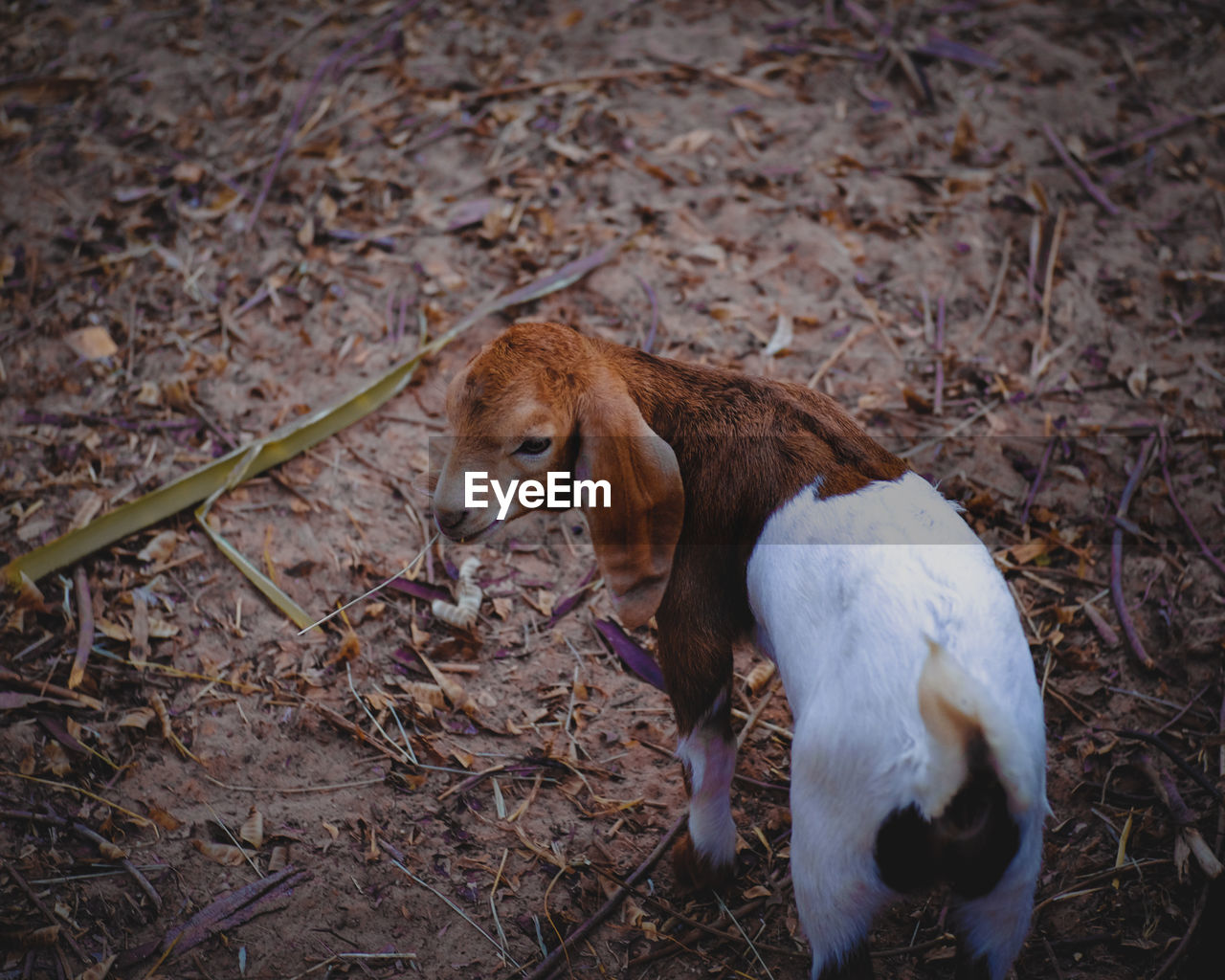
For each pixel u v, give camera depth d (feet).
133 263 4.57
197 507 3.93
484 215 4.70
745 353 4.30
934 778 2.48
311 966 3.11
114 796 3.37
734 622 2.99
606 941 3.16
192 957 3.11
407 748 3.49
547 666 3.66
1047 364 4.30
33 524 3.88
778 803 3.39
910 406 4.16
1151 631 3.67
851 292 4.49
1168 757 3.43
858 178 4.87
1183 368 4.27
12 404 4.18
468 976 3.10
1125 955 3.10
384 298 4.48
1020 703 2.59
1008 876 2.59
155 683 3.58
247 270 4.57
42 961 3.09
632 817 3.38
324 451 4.09
